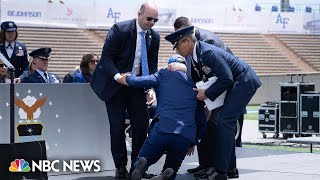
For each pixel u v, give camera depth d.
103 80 10.01
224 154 9.73
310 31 45.97
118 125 10.12
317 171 11.26
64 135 10.35
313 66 45.44
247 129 23.92
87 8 38.31
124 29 10.02
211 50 9.48
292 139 15.00
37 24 36.72
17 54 13.16
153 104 10.77
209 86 9.47
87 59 13.51
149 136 9.24
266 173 11.00
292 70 44.62
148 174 10.34
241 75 9.70
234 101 9.67
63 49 37.31
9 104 9.69
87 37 38.34
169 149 9.29
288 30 45.41
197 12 41.69
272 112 20.44
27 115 9.84
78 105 10.48
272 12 44.91
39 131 10.04
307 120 19.75
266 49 44.50
